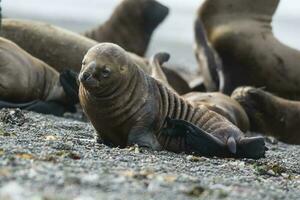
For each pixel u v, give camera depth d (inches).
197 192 1165.1
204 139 1716.3
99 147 1630.2
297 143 2450.8
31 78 2197.3
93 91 1649.9
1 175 1123.3
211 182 1304.1
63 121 2053.4
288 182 1455.5
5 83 2123.5
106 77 1640.0
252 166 1612.9
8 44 2196.1
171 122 1718.8
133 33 3142.2
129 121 1685.5
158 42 5777.6
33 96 2220.7
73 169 1254.9
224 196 1169.4
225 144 1737.2
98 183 1144.8
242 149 1752.0
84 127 1971.0
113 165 1381.6
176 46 5625.0
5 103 2132.1
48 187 1087.0
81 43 2517.2
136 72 1699.1
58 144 1561.3
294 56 2687.0
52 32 2509.8
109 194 1087.6
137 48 3152.1
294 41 6127.0
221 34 2716.5
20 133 1711.4
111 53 1664.6
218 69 2751.0
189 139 1717.5
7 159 1300.4
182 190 1169.4
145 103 1694.1
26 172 1159.6
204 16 2780.5
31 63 2214.6
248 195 1195.3
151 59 2452.0
